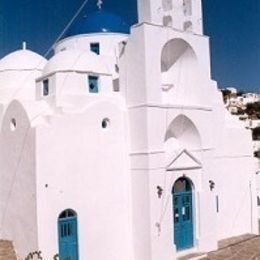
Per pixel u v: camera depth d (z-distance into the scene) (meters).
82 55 18.80
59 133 16.70
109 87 19.11
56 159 16.56
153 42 18.41
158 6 18.80
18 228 17.23
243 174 23.66
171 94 20.58
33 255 15.85
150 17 18.48
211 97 21.14
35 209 15.95
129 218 18.59
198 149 20.34
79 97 17.67
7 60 22.09
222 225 22.27
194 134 20.42
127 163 18.72
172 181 18.94
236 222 23.11
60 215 16.59
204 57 20.81
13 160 17.86
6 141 18.56
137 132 18.41
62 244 16.55
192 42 20.23
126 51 19.08
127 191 18.62
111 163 18.19
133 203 18.53
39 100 18.72
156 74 18.42
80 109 17.58
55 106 17.41
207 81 20.91
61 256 16.45
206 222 20.17
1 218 18.64
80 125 17.34
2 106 19.67
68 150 16.92
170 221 18.55
